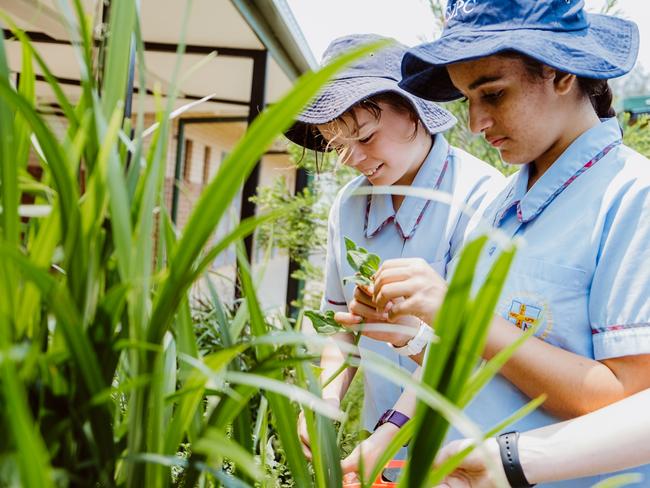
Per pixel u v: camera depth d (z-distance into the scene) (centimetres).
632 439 78
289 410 54
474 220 129
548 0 100
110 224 44
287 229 437
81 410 39
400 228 154
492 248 110
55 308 36
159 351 41
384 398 152
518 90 96
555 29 99
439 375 43
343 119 141
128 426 44
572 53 94
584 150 100
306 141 169
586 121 103
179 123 905
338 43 146
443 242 149
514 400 99
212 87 646
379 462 52
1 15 40
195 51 484
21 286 43
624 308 86
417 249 152
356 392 216
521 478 79
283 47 530
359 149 147
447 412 35
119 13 47
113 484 43
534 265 98
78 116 50
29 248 50
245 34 446
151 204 43
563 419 94
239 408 47
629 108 403
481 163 157
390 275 87
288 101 34
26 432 28
